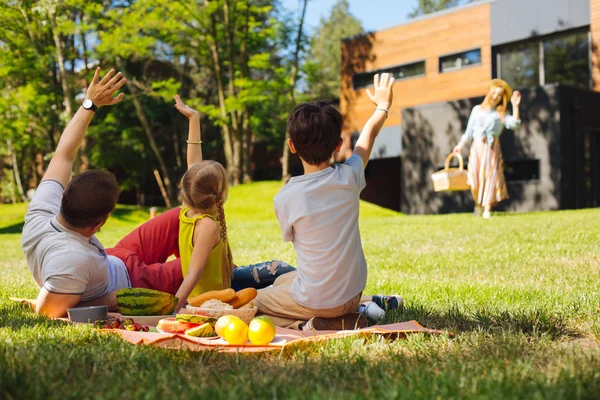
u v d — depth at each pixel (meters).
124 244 4.04
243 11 28.88
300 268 3.34
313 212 3.22
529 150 21.92
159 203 39.75
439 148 24.64
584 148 22.05
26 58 25.64
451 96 27.61
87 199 3.52
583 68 23.61
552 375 2.23
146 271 3.90
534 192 21.86
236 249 9.91
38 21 22.69
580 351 2.69
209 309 3.23
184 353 2.73
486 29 26.17
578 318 3.73
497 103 14.41
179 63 36.03
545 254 7.68
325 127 3.20
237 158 30.12
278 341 3.01
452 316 3.86
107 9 25.72
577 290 5.04
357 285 3.33
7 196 35.91
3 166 39.00
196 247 3.65
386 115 3.63
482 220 13.48
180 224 3.77
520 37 25.08
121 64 29.64
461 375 2.21
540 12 24.48
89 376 2.34
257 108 31.05
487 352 2.71
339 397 1.98
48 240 3.59
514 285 5.60
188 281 3.63
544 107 21.56
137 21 24.56
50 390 2.10
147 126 31.70
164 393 2.10
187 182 3.68
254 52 31.97
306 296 3.30
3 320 3.49
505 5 25.52
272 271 4.05
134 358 2.55
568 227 10.70
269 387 2.16
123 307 3.56
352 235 3.29
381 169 33.69
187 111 4.48
